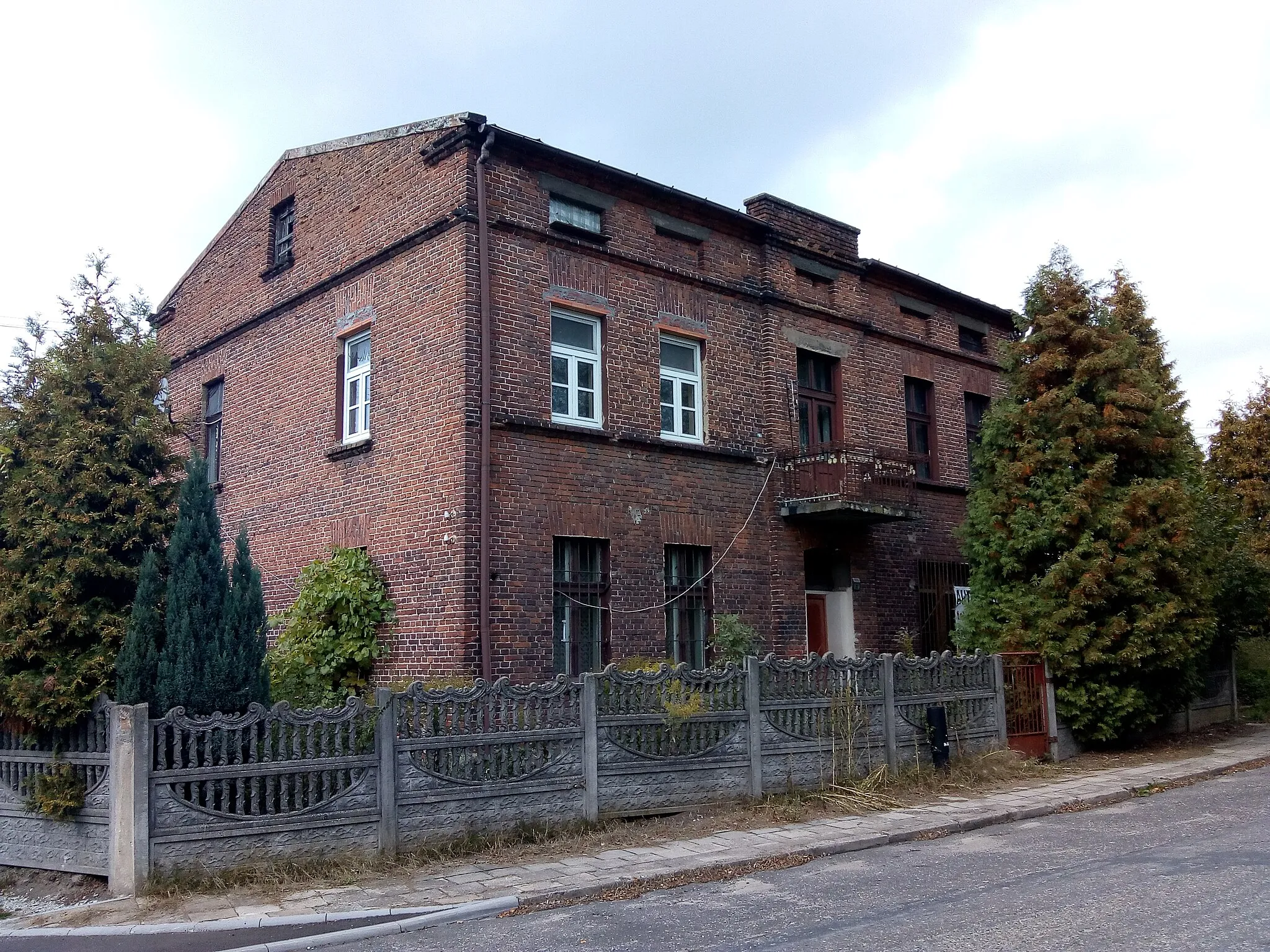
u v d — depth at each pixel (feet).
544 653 42.60
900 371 62.69
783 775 38.19
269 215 55.77
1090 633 47.83
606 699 34.35
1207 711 61.11
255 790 28.14
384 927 24.06
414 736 30.63
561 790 32.96
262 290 55.42
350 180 49.75
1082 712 48.67
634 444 47.32
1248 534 75.00
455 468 41.52
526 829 32.09
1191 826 33.55
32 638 29.60
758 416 53.62
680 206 51.13
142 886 26.48
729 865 29.32
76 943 23.50
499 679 33.17
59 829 29.22
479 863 29.68
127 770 27.04
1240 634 64.13
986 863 29.17
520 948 22.33
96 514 31.24
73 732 29.50
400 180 46.52
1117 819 35.70
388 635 43.70
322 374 50.01
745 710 37.52
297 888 27.30
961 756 44.21
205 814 27.53
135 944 23.32
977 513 51.80
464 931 24.02
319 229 51.60
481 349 42.16
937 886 26.45
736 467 51.83
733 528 51.08
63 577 30.25
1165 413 51.29
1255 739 55.98
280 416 52.80
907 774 41.47
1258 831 32.04
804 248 56.59
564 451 44.70
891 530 59.52
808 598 56.08
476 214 43.04
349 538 46.78
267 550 52.70
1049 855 29.91
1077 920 22.16
